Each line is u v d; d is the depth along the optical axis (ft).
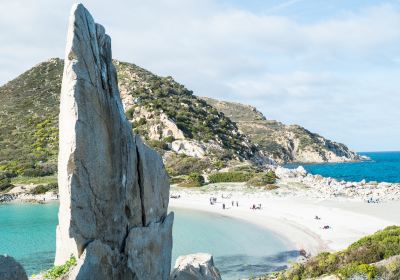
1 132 397.39
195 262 64.49
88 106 43.55
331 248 130.52
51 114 436.35
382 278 59.82
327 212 186.70
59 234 44.45
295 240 144.15
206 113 472.85
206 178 307.78
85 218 42.60
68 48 43.50
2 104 468.75
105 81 48.14
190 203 235.81
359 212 182.91
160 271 52.80
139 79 502.38
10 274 33.88
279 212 195.21
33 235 160.25
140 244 49.01
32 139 382.83
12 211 223.71
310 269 73.36
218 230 165.37
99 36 49.06
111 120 47.52
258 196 242.78
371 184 277.44
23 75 545.03
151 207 52.90
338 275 62.64
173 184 296.71
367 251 71.15
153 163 53.98
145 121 403.34
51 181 299.38
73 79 42.55
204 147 379.35
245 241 145.48
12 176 307.99
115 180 46.96
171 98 472.03
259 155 470.80
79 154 42.01
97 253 42.11
